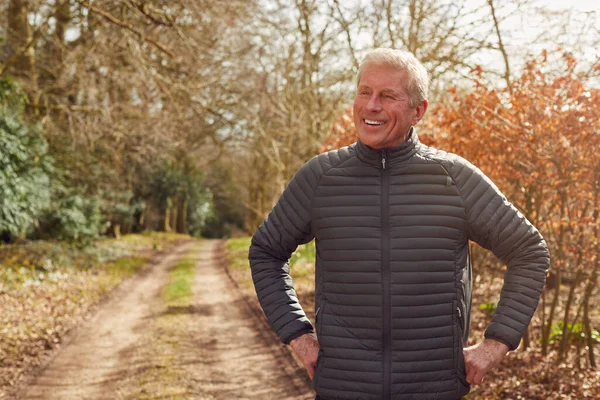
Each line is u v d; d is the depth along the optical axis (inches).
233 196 2018.9
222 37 737.6
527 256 74.0
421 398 72.5
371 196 74.0
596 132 205.0
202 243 1441.9
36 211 597.6
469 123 247.6
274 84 916.0
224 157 1605.6
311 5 642.2
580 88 208.8
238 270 796.0
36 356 335.9
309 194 77.3
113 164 1092.5
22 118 608.7
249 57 856.9
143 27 708.0
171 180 1642.5
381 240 73.0
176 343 360.5
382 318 72.4
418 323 72.2
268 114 906.1
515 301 72.8
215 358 325.4
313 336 79.0
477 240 76.1
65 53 740.0
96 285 649.6
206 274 799.7
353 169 75.3
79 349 359.9
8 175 524.4
